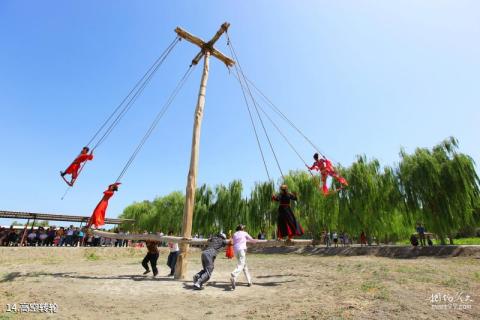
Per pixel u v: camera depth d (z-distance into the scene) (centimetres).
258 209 3731
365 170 2897
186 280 1003
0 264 1595
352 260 1802
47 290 798
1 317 582
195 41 1288
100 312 625
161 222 4566
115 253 2336
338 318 542
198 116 1210
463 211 2223
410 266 1274
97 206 1046
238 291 832
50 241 2383
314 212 3322
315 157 1088
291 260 1995
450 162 2319
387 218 2789
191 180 1120
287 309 621
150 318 588
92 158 1061
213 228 3859
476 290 760
